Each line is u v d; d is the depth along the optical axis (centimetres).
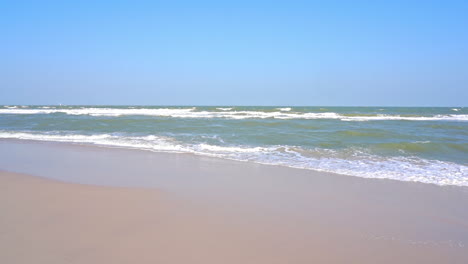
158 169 884
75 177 768
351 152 1183
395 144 1301
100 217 490
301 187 710
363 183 752
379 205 594
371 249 412
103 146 1312
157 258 366
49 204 547
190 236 431
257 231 457
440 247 424
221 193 648
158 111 4022
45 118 2850
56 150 1216
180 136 1606
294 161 1018
